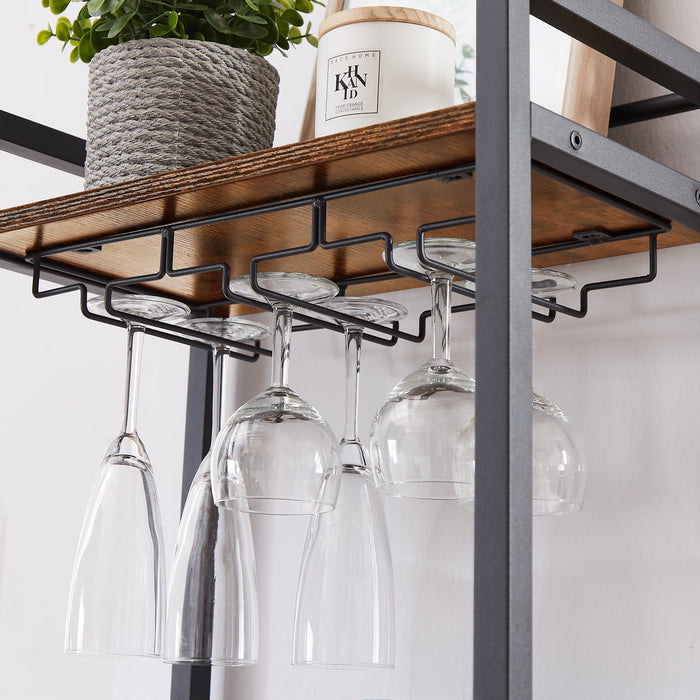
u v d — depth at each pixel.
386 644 0.78
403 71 0.70
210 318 0.87
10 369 1.40
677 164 0.80
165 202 0.70
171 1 0.81
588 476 0.81
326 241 0.73
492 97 0.53
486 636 0.48
